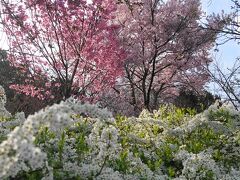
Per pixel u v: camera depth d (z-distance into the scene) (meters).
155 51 24.83
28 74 16.59
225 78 15.70
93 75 17.80
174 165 5.51
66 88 15.76
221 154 6.14
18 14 15.06
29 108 15.41
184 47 25.05
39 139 4.53
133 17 25.20
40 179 3.76
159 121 6.97
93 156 4.70
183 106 24.17
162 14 25.39
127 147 5.68
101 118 3.94
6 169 2.95
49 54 16.36
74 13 16.47
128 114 24.55
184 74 26.73
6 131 5.07
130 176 4.57
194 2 24.92
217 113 6.71
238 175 5.53
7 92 17.34
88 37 16.84
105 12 16.80
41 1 15.79
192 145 6.00
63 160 4.39
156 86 28.73
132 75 27.52
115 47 17.95
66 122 3.11
